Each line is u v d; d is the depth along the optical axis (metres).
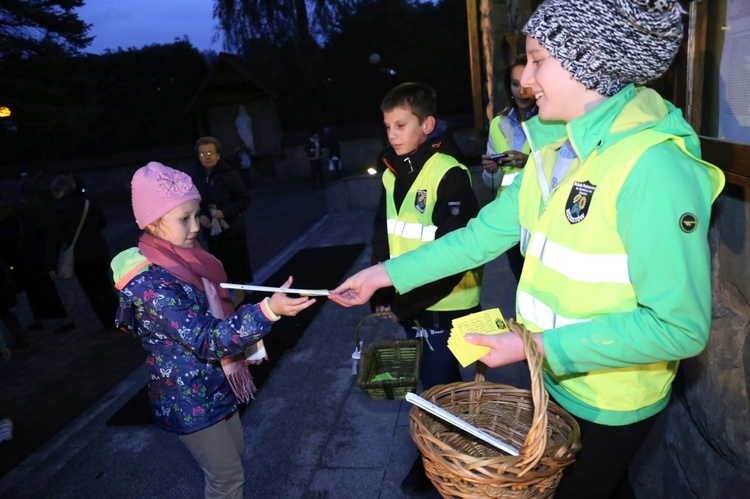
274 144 19.98
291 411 3.71
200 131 19.95
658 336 1.19
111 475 3.31
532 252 1.47
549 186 1.48
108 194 20.59
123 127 22.81
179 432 2.19
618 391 1.41
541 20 1.28
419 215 2.45
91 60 22.25
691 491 2.24
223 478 2.29
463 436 1.62
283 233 10.68
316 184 17.45
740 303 1.89
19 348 6.13
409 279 1.77
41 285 6.39
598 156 1.29
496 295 5.20
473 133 18.92
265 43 22.19
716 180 1.27
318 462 3.14
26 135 20.66
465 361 1.40
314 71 21.77
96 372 5.41
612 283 1.30
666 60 1.24
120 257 2.13
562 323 1.38
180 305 2.05
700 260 1.18
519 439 1.60
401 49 21.55
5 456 4.08
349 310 5.36
